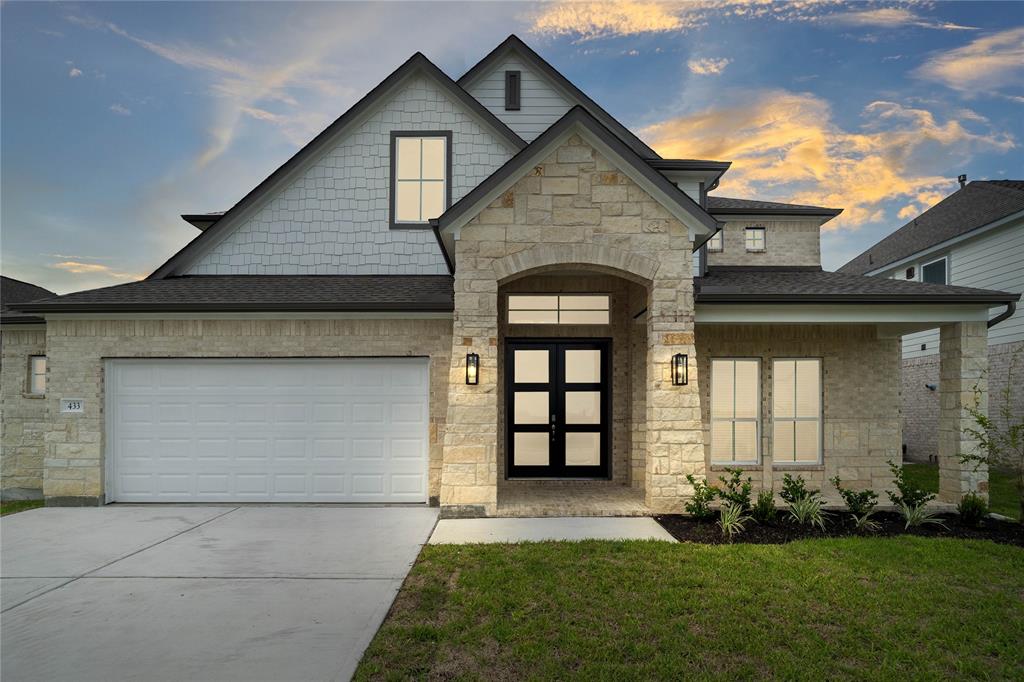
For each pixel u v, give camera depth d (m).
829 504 8.41
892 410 10.05
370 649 3.84
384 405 8.80
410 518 7.70
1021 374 13.38
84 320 8.70
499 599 4.67
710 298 8.12
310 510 8.26
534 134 11.66
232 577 5.34
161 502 8.73
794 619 4.28
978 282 14.82
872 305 8.42
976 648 3.86
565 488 9.68
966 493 7.94
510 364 10.34
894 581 5.05
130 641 4.00
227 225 10.56
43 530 7.12
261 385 8.80
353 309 8.52
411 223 10.59
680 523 7.19
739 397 10.09
